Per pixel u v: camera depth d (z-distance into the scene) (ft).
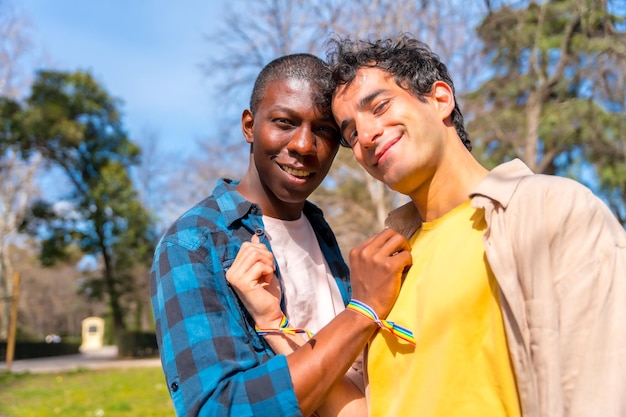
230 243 6.58
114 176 95.81
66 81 93.61
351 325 5.47
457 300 5.13
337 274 7.97
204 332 5.74
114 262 101.50
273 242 7.27
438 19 34.12
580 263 4.65
